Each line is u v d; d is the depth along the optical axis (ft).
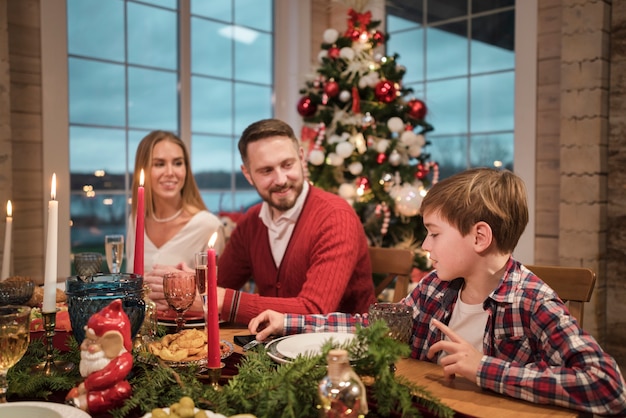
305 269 6.24
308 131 12.03
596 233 10.05
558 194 11.12
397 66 11.78
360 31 11.60
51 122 10.99
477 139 12.67
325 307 5.61
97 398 3.08
